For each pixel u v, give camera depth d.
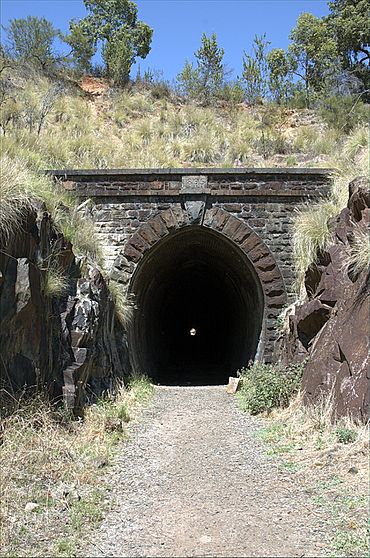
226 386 13.65
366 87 29.19
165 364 21.78
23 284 7.09
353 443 6.43
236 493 5.53
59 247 8.91
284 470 6.16
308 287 10.64
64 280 9.02
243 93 26.53
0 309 6.88
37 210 8.43
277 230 12.73
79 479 5.87
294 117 23.73
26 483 5.57
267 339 12.54
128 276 12.66
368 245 8.01
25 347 7.16
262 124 23.20
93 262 11.10
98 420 8.02
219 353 23.47
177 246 15.27
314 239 10.36
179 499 5.40
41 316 7.57
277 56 28.25
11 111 19.91
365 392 6.79
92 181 12.81
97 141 20.02
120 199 12.85
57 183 12.23
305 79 29.28
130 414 9.26
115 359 11.01
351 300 8.13
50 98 21.77
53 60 27.08
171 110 24.75
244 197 12.80
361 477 5.57
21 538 4.51
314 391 8.15
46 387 7.43
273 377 9.68
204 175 12.75
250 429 8.32
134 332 13.77
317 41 29.66
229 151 20.03
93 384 9.36
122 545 4.39
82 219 11.80
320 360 8.34
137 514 5.02
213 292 22.62
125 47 28.95
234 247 13.04
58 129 20.75
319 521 4.77
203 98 26.16
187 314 25.81
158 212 12.81
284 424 8.13
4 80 22.48
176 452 7.14
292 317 10.48
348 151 13.65
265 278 12.68
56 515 4.95
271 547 4.32
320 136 21.38
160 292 18.97
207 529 4.67
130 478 6.04
